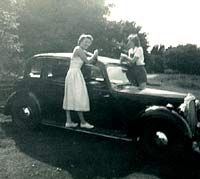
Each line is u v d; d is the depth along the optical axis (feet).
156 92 20.33
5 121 26.22
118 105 20.34
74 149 19.66
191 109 18.97
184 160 18.67
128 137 19.83
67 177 15.46
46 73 23.02
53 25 81.30
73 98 20.66
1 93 32.73
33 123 23.25
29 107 23.31
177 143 18.21
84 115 21.53
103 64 20.93
